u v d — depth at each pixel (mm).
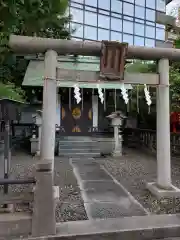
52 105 4895
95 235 3414
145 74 5246
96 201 4902
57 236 3305
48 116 4867
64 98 14070
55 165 8602
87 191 5570
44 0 4551
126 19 17109
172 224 3748
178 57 5328
